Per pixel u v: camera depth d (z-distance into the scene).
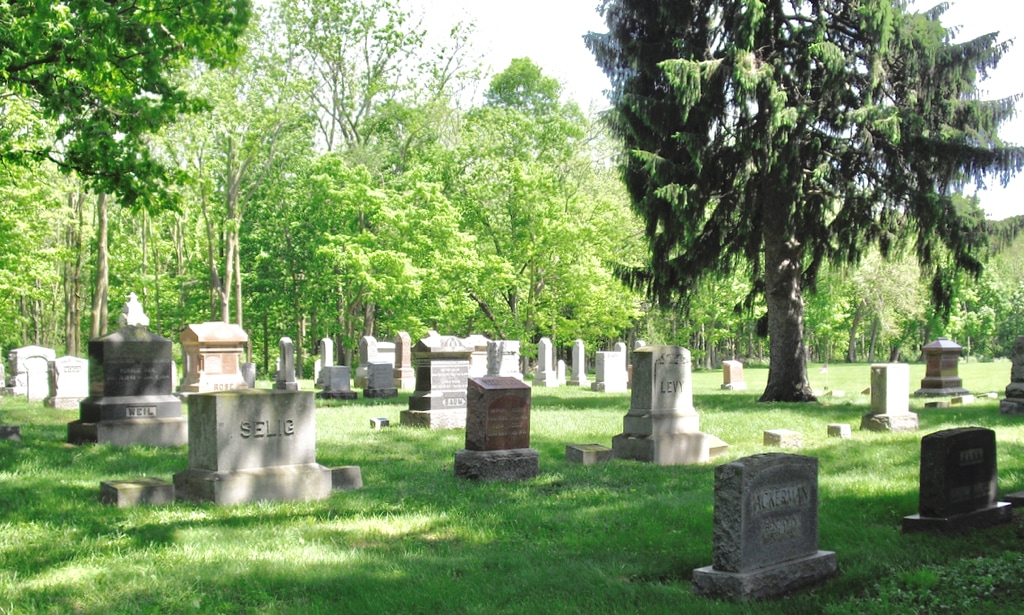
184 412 23.52
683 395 16.17
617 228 47.78
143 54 15.12
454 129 56.59
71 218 43.91
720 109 26.34
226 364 29.19
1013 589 7.48
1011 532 9.46
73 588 7.49
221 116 39.66
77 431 17.23
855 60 26.22
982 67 26.41
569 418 22.66
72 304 48.66
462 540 9.58
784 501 7.63
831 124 26.00
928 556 8.52
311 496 11.71
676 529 9.91
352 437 18.64
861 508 10.89
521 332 46.69
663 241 28.14
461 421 21.36
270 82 42.94
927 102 26.06
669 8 26.20
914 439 17.41
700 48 26.66
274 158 52.28
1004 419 21.44
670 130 26.67
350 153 50.06
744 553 7.24
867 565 8.17
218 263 53.31
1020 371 23.73
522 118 50.19
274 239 54.97
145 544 8.99
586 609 7.01
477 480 13.20
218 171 46.56
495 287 45.72
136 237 57.03
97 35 13.93
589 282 46.28
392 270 44.03
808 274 30.08
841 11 26.78
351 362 55.03
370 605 7.07
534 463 13.70
